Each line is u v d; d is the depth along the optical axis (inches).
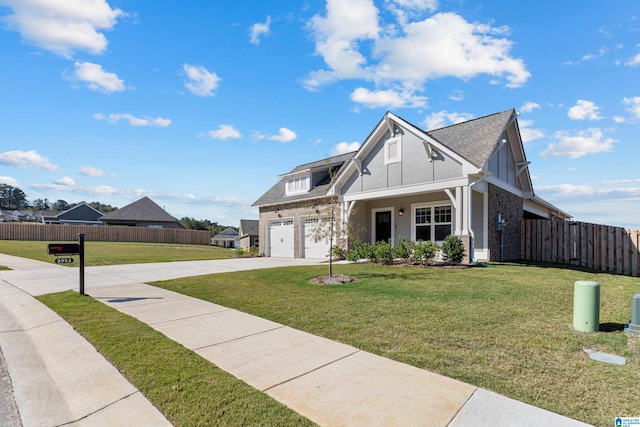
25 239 1272.1
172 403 118.3
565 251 562.3
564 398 117.3
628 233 491.5
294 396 122.1
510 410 110.3
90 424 110.3
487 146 497.0
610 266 507.2
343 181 660.1
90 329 203.0
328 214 671.8
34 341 198.7
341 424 104.2
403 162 561.0
